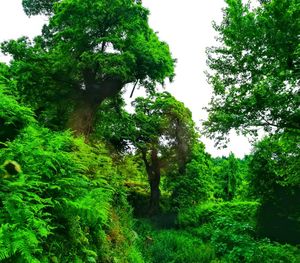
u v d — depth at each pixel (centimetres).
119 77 1927
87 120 1833
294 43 1398
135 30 1956
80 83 1944
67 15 1906
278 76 1443
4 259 325
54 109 1880
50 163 431
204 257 1555
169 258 1558
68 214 448
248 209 2566
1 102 490
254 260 1430
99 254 596
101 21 1916
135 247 1051
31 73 1816
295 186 2206
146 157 3709
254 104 1474
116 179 984
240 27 1482
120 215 979
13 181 380
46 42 2272
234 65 1553
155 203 3378
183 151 3484
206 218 2748
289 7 1372
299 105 1448
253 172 2294
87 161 711
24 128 508
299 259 1452
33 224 352
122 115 2473
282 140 1638
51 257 402
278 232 2220
